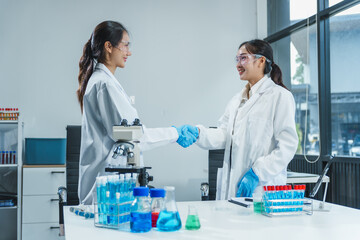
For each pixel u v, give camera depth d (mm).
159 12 4520
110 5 4379
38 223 3629
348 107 3584
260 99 2240
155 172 4406
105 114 1827
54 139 3766
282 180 2223
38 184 3646
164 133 1994
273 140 2227
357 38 3484
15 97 4102
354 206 3344
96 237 1194
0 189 4039
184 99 4543
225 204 1817
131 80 4406
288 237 1211
